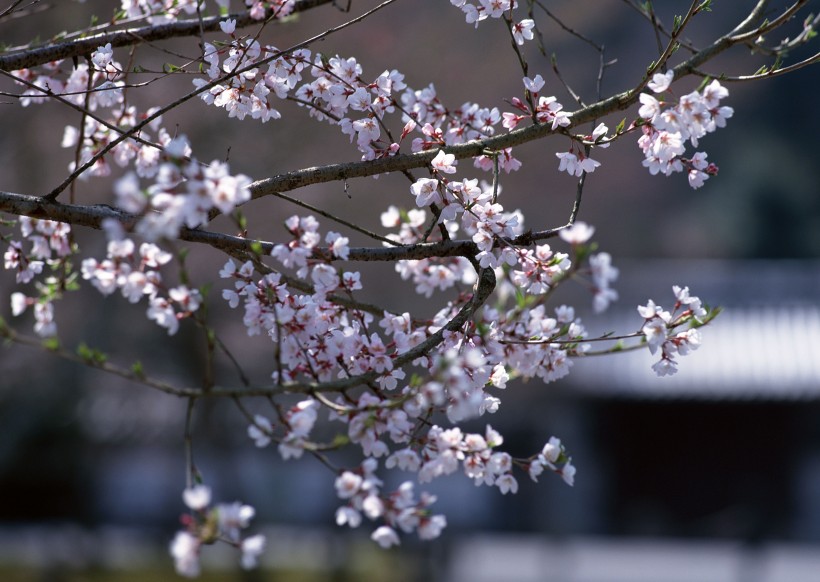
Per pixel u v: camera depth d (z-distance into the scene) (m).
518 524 22.34
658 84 2.54
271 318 2.63
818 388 21.12
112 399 15.80
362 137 2.88
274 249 2.54
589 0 14.22
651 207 29.23
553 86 16.06
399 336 2.77
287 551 18.67
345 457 14.20
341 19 11.10
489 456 2.53
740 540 21.38
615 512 22.17
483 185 3.09
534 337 2.92
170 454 20.66
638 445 21.95
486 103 12.66
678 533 22.00
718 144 33.44
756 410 21.61
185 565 1.90
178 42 8.48
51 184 10.34
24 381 12.77
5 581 15.68
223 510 1.90
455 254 2.85
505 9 2.89
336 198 11.20
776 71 2.71
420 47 11.85
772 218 32.78
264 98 2.91
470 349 2.66
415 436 2.51
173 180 2.01
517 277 2.77
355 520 2.34
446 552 17.00
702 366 21.72
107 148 2.67
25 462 17.17
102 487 19.67
